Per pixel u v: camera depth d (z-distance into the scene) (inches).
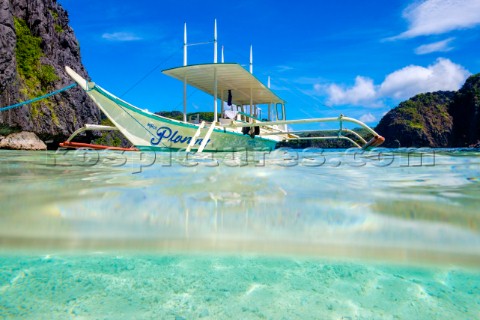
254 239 70.2
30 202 92.7
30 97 1195.3
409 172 172.6
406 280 59.7
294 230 73.7
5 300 52.0
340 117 373.7
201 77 480.1
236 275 61.4
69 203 92.0
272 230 73.9
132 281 58.7
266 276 61.1
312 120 384.2
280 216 82.0
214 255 68.1
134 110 354.0
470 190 116.5
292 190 114.0
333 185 126.0
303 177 148.0
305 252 67.7
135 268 63.5
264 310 50.3
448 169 190.4
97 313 49.2
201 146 360.2
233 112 529.0
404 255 64.2
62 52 1486.2
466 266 61.6
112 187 117.4
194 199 98.7
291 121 388.2
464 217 81.7
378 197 103.3
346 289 56.7
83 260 66.4
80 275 60.5
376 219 80.2
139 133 361.7
